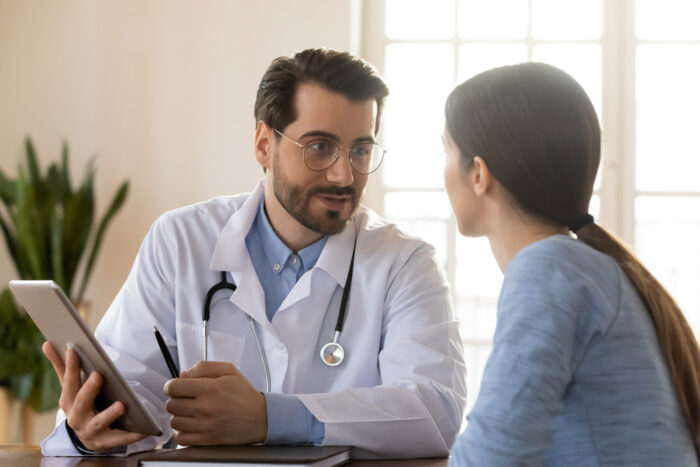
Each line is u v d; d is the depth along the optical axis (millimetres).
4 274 3262
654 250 3293
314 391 1646
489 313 3305
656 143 3299
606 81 3316
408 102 3379
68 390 1378
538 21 3355
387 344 1658
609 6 3328
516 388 932
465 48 3369
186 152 3205
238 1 3213
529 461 917
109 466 1289
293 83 1631
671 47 3312
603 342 981
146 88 3234
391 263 1712
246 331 1688
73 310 1250
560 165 1062
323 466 1187
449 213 3340
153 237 1777
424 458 1434
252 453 1216
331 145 1616
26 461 1350
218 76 3209
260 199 1778
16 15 3297
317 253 1738
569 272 985
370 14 3402
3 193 3107
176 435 1357
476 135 1088
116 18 3258
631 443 961
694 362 1045
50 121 3266
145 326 1703
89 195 3066
